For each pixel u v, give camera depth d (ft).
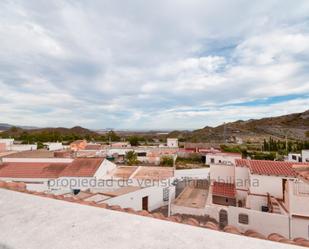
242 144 204.23
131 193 50.19
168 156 122.62
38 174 63.67
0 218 8.09
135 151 144.25
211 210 43.70
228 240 6.26
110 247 6.01
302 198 32.94
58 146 163.02
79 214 8.48
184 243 6.11
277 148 165.07
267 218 34.60
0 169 66.74
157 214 11.59
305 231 32.09
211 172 63.05
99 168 66.49
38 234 6.84
